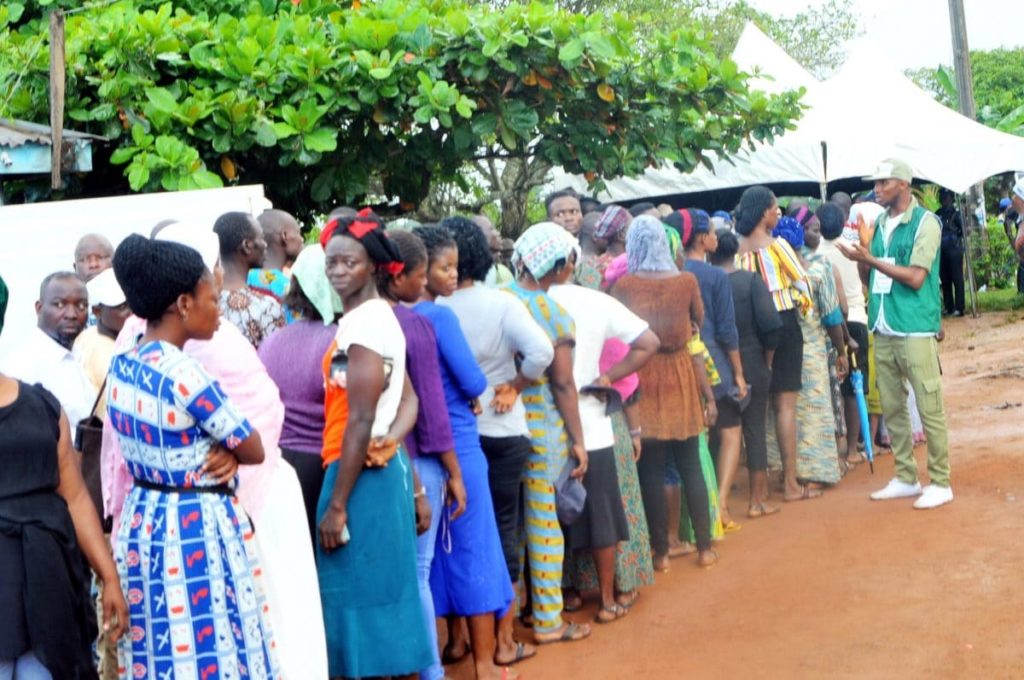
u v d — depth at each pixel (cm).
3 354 621
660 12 2048
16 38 888
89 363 505
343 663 466
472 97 877
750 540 750
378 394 458
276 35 857
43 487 378
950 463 901
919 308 770
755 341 794
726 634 586
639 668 552
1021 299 1981
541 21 852
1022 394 1166
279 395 488
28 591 368
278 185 893
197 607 390
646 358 625
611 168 938
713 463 775
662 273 684
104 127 830
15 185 862
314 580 462
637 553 640
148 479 396
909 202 779
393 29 837
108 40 820
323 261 498
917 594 617
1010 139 1608
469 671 574
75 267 611
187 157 780
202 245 438
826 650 554
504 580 548
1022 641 544
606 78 890
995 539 696
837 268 909
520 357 563
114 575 394
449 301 562
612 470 614
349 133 879
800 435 851
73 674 377
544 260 587
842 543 720
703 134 975
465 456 533
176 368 389
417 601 473
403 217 978
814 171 1491
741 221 824
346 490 459
